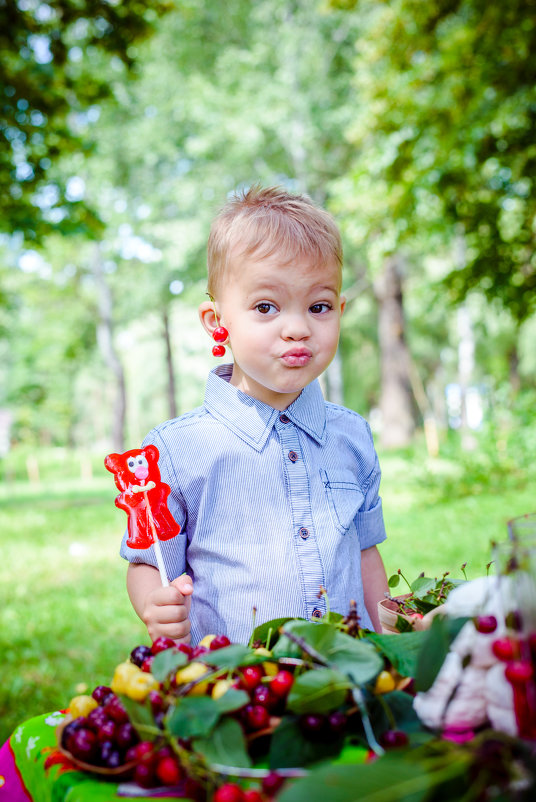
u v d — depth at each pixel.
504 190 7.11
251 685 0.81
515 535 0.77
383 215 7.31
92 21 5.14
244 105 15.03
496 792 0.58
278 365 1.25
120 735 0.78
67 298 24.06
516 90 6.34
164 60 16.23
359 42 7.50
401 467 12.22
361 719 0.80
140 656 0.89
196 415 1.46
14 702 3.30
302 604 1.34
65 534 8.58
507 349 24.44
